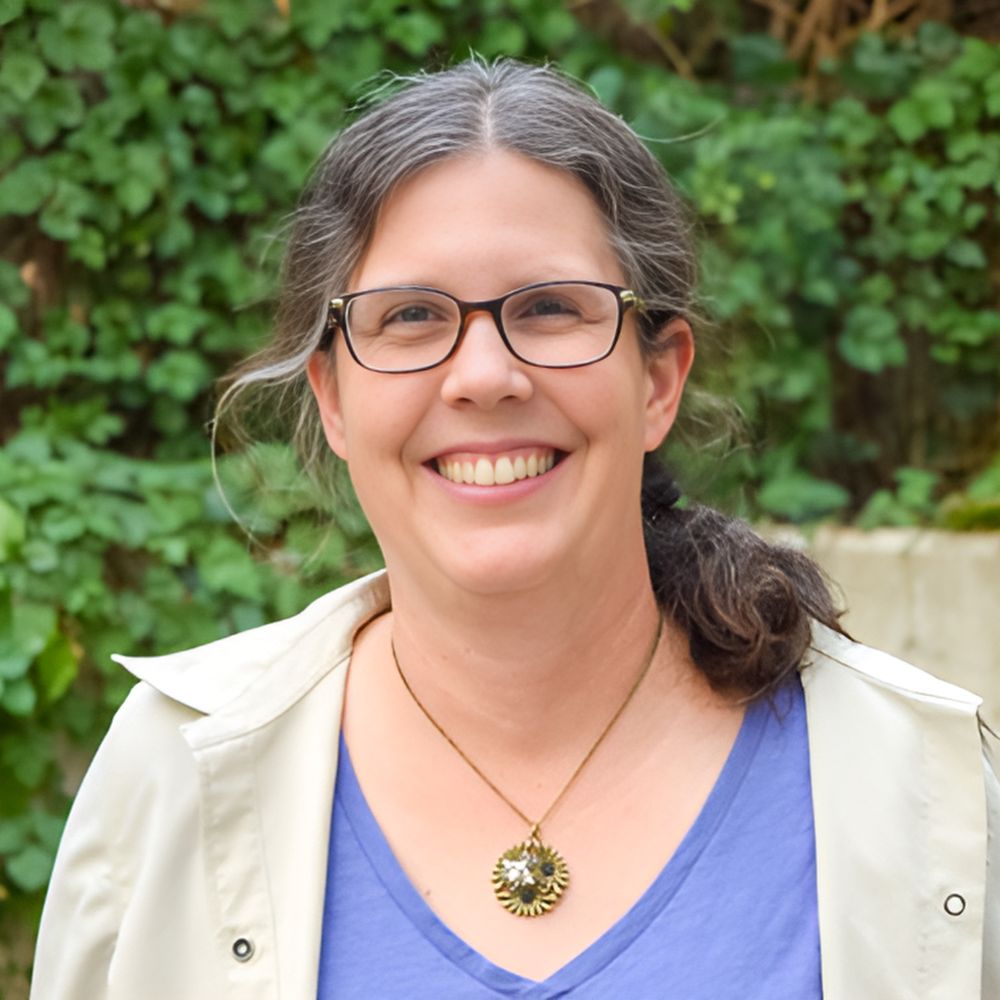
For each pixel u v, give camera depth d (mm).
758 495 4785
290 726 2244
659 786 2123
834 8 5105
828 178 4883
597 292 2029
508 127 2029
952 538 4523
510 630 2078
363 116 2131
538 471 2037
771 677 2156
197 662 2330
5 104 4309
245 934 2121
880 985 2012
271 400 2670
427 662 2166
